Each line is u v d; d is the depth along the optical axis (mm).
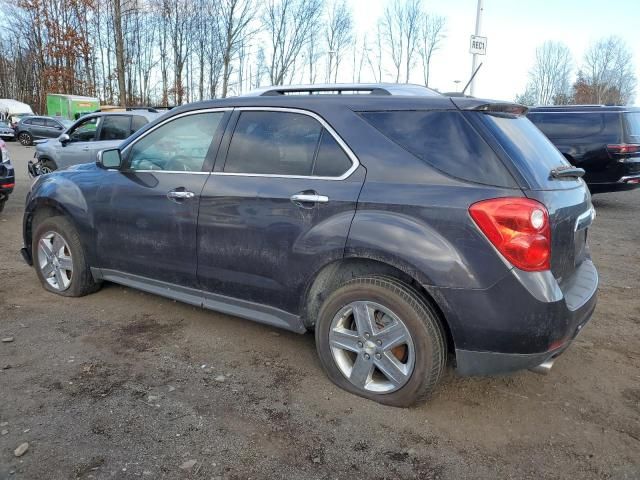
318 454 2557
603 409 3029
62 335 3824
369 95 3117
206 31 42969
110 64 43438
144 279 4035
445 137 2797
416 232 2695
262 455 2535
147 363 3436
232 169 3484
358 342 2994
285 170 3246
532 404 3061
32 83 51812
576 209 2895
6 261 5703
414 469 2473
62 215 4562
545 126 10242
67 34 38812
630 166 9539
